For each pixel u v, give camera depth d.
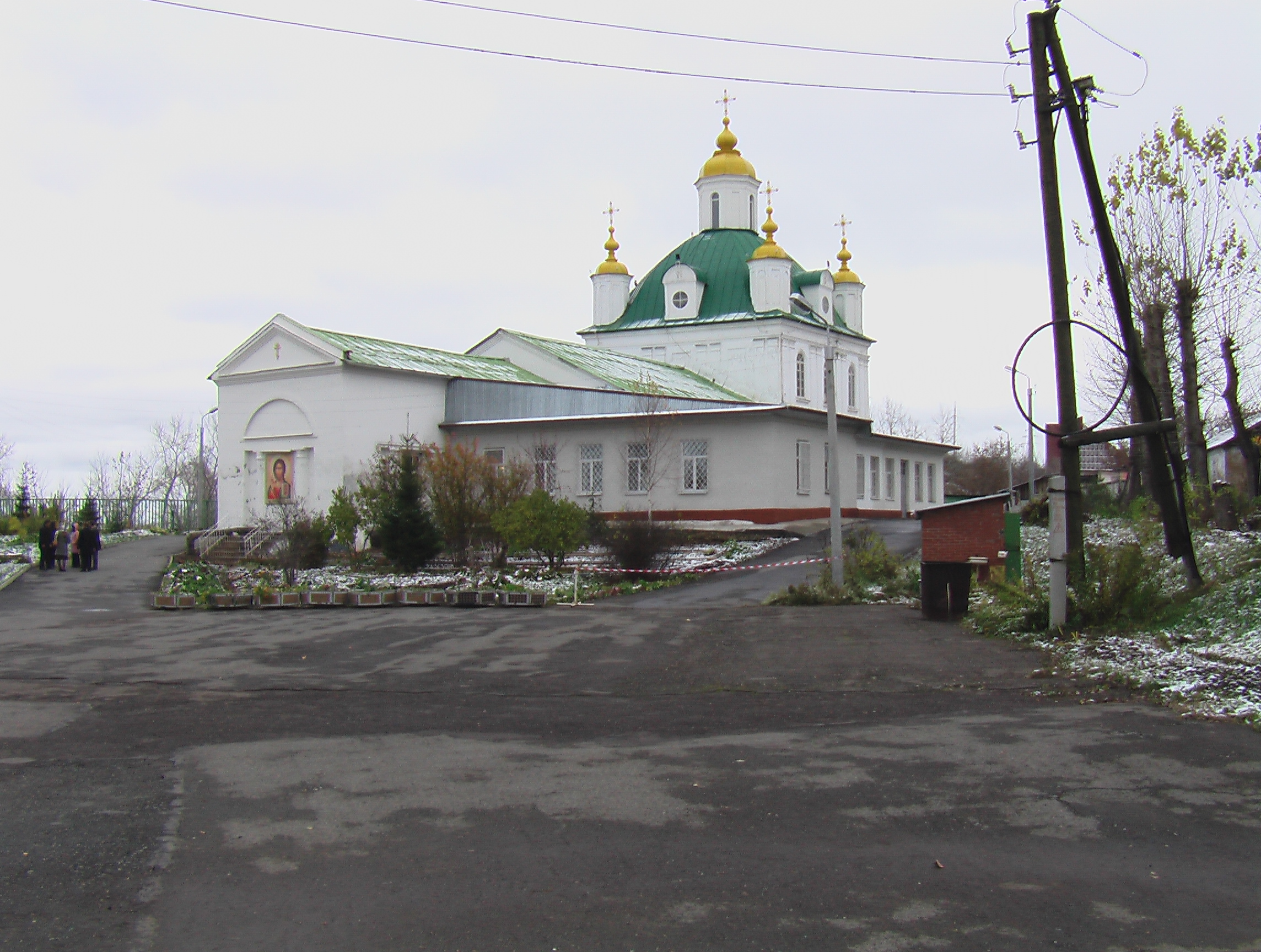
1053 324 14.38
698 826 6.59
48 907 5.40
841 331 64.94
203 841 6.41
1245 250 26.16
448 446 32.53
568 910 5.29
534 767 8.12
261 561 34.09
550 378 46.31
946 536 22.48
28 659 15.02
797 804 7.03
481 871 5.84
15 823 6.82
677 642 15.55
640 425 38.25
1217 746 8.34
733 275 62.38
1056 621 14.42
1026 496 49.47
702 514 37.97
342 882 5.71
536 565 29.92
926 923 5.09
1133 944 4.87
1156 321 25.48
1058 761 7.98
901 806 6.95
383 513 30.94
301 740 9.28
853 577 23.28
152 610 22.94
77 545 33.28
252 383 41.12
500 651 15.16
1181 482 15.87
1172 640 13.20
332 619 19.92
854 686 11.67
